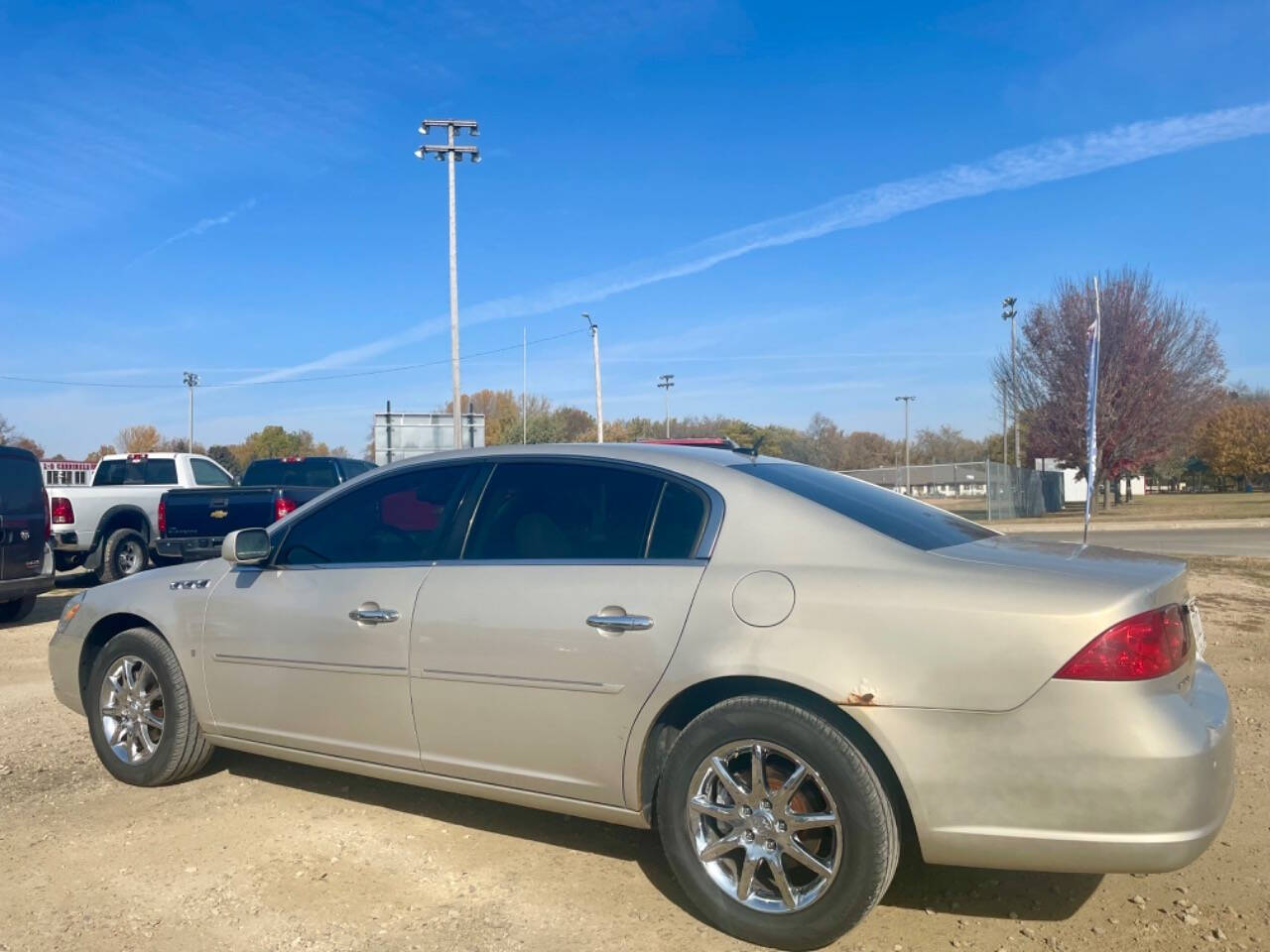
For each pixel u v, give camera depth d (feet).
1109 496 150.71
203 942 11.57
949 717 10.54
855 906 10.82
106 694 17.47
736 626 11.57
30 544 34.81
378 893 12.80
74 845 14.46
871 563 11.52
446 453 15.16
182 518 42.88
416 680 13.79
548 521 13.66
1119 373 127.44
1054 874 13.14
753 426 215.10
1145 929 11.60
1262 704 21.43
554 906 12.41
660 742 12.41
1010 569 11.15
